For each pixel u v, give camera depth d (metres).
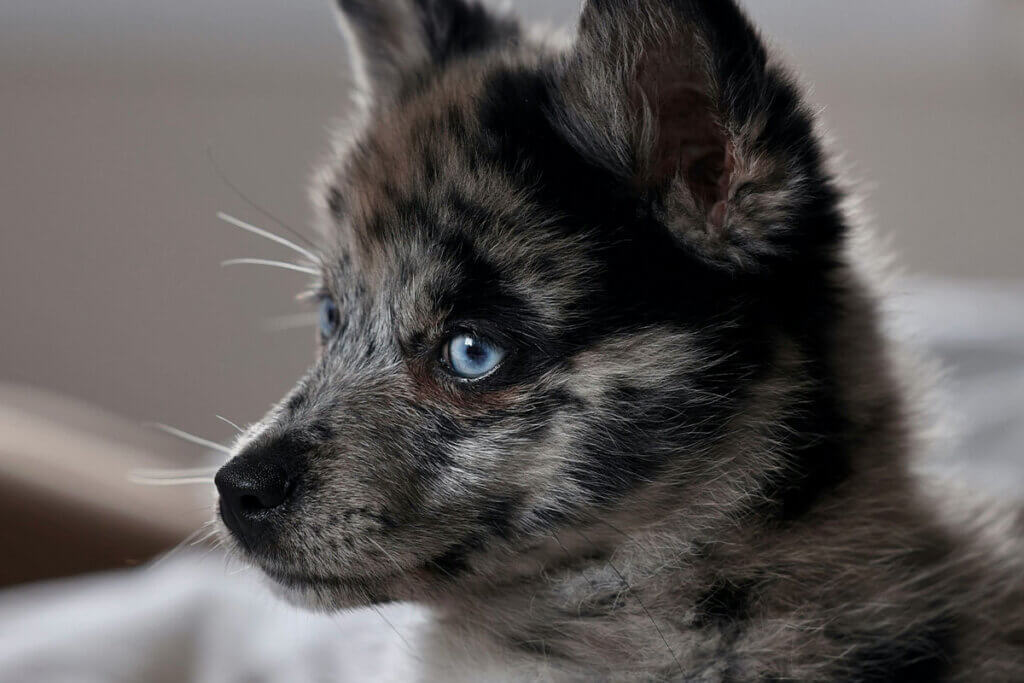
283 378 1.49
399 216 0.84
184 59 1.44
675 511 0.82
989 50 1.62
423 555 0.82
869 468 0.83
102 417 1.15
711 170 0.81
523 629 0.84
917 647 0.81
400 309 0.83
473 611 0.84
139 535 0.99
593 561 0.83
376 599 0.83
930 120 1.65
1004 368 1.05
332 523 0.82
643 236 0.81
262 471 0.82
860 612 0.82
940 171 1.66
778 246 0.81
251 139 1.46
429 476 0.82
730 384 0.81
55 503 0.99
